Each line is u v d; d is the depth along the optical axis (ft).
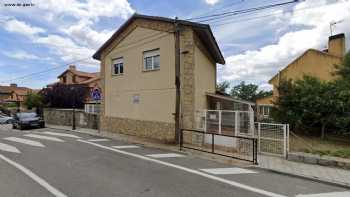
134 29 54.08
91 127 70.49
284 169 26.13
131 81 54.85
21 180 21.77
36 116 77.87
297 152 31.83
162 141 45.62
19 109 127.34
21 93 214.28
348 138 50.37
